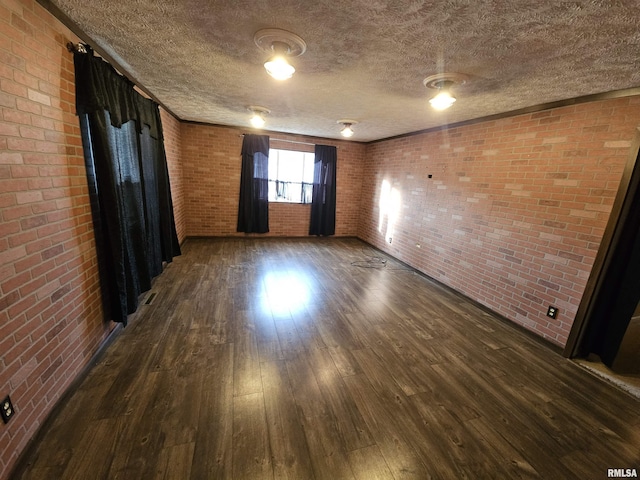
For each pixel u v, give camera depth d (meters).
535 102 2.43
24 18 1.24
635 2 1.08
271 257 4.45
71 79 1.59
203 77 2.39
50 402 1.41
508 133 2.76
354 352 2.17
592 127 2.11
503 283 2.81
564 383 1.96
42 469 1.20
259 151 5.14
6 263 1.15
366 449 1.39
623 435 1.56
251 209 5.32
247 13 1.37
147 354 1.99
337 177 5.79
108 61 2.02
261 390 1.72
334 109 3.19
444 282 3.62
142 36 1.70
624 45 1.42
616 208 1.98
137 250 2.50
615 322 2.11
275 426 1.48
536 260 2.51
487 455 1.40
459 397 1.77
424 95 2.46
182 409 1.54
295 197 5.64
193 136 4.82
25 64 1.25
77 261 1.67
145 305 2.69
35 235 1.32
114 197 1.91
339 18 1.35
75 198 1.65
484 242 3.03
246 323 2.48
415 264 4.20
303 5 1.27
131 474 1.20
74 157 1.64
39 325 1.34
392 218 4.81
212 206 5.22
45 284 1.39
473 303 3.17
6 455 1.13
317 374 1.90
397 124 3.74
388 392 1.77
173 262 3.94
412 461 1.34
